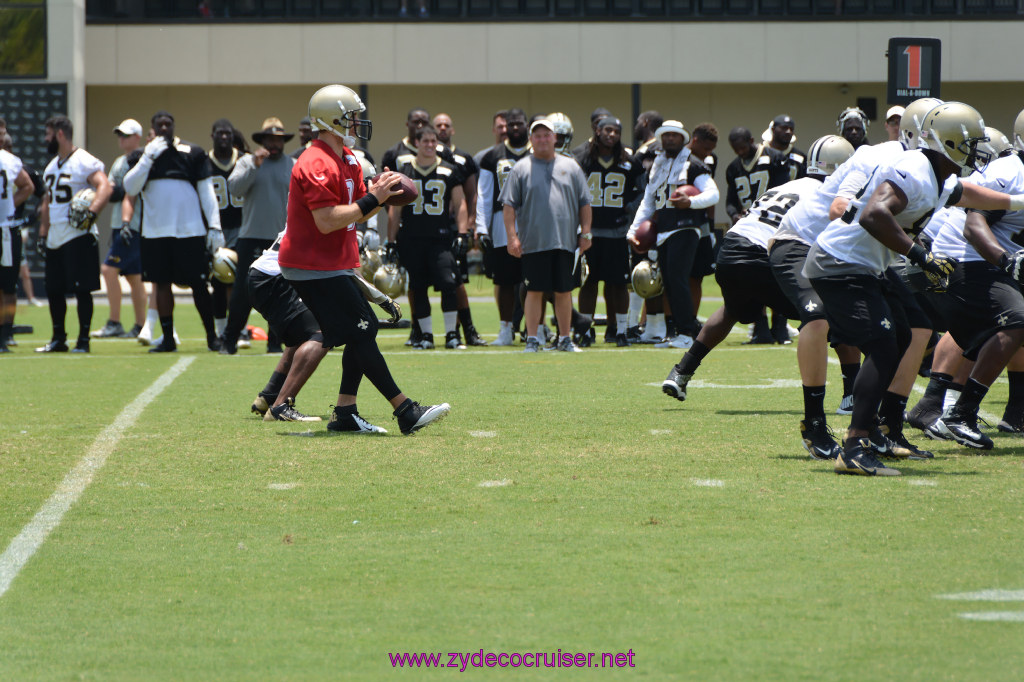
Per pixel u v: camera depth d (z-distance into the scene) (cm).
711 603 1484
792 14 10375
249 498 2092
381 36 10412
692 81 10412
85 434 2745
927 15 10300
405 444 2592
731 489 2120
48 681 1262
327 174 2583
